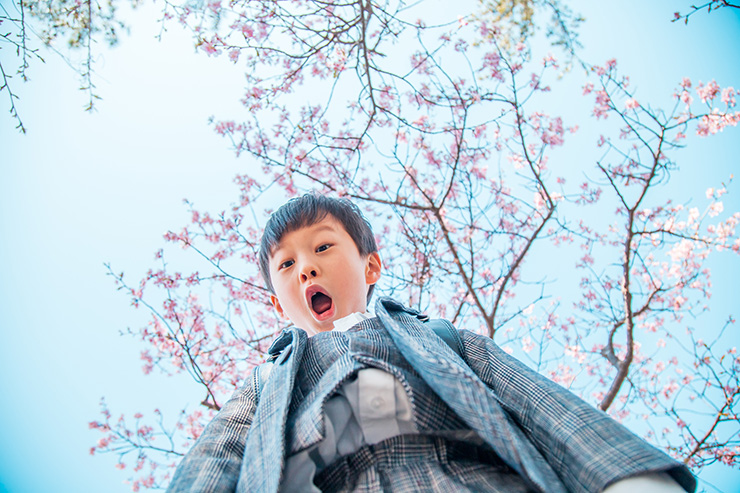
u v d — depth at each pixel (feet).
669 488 3.04
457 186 17.51
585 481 3.26
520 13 13.82
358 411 3.65
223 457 4.03
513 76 16.06
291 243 6.18
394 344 4.41
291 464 3.47
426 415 3.63
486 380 4.56
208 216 15.96
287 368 4.29
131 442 15.56
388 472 3.47
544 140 17.85
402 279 15.34
